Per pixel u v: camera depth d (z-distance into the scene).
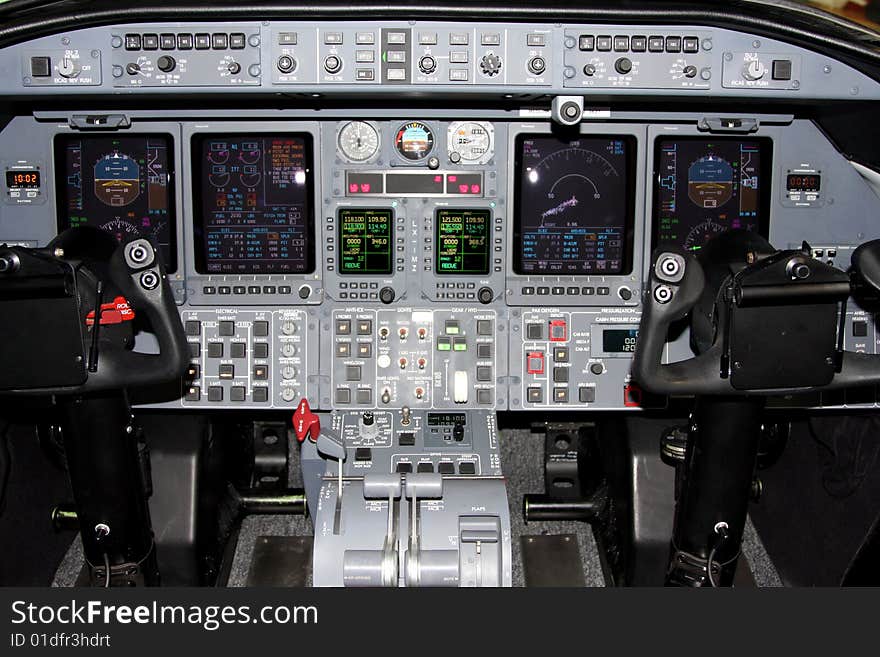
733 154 3.38
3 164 3.31
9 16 2.85
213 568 3.58
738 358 2.51
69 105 3.23
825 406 3.25
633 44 2.97
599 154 3.36
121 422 2.79
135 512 2.89
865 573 3.25
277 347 3.30
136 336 3.30
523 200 3.36
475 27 2.95
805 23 2.88
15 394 2.60
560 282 3.36
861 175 3.39
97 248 2.96
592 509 3.83
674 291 2.48
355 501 2.98
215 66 2.96
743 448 2.76
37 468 3.53
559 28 2.96
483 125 3.32
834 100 3.06
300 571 3.79
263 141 3.31
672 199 3.38
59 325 2.52
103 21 2.92
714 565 2.91
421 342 3.32
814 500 3.57
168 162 3.31
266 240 3.34
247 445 3.91
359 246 3.33
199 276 3.33
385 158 3.32
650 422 3.59
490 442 3.20
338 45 2.95
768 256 2.50
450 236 3.34
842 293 2.45
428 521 2.90
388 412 3.27
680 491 2.98
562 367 3.34
